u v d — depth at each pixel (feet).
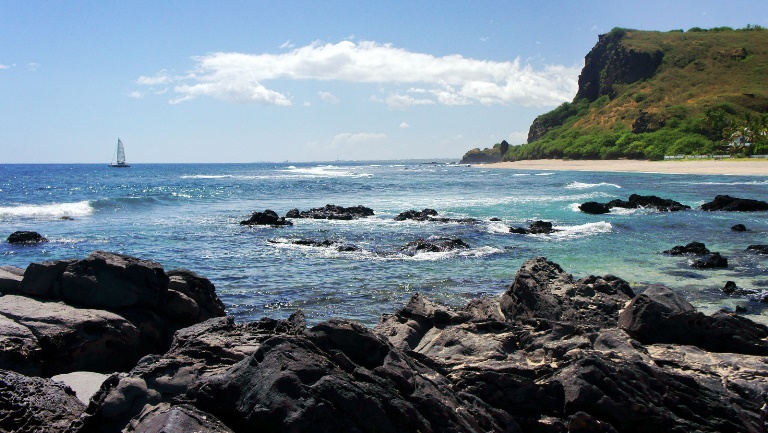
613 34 576.20
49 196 157.48
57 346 30.25
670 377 25.88
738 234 89.40
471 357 27.32
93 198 150.82
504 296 39.50
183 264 66.18
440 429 20.92
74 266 35.04
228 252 74.23
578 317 34.88
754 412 25.09
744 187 172.96
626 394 24.04
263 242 82.53
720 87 445.78
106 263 34.99
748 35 534.37
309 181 253.65
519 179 250.98
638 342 30.09
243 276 60.13
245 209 131.03
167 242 81.97
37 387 24.21
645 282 57.31
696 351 30.27
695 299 50.98
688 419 24.44
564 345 28.32
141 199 139.85
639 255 72.28
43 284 34.53
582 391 24.14
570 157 435.12
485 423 22.89
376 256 71.92
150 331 34.47
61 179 270.05
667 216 112.06
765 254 72.13
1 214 110.63
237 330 27.78
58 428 22.34
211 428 18.89
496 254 73.15
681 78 476.95
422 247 75.87
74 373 29.81
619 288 37.99
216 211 125.70
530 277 38.17
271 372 20.27
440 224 102.68
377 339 23.81
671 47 520.83
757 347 31.14
